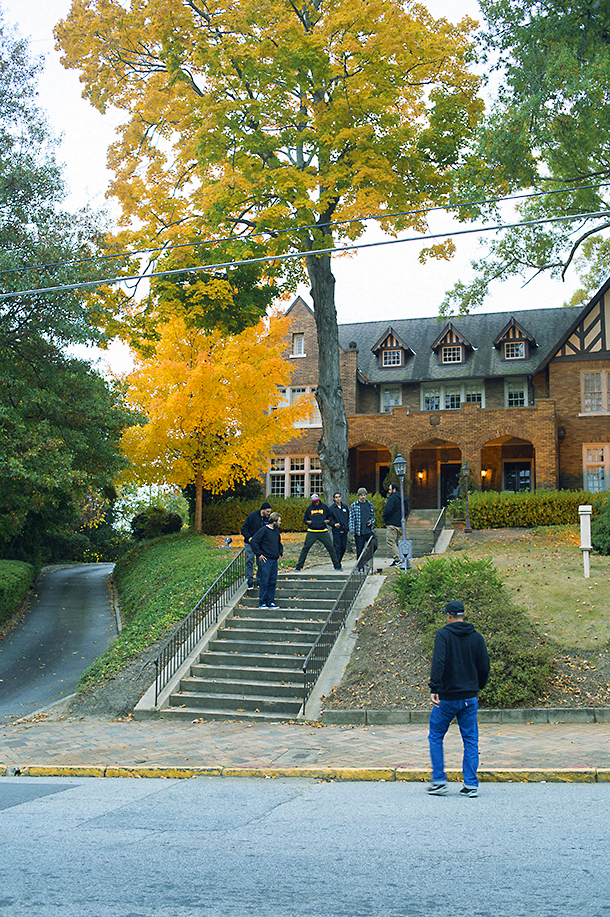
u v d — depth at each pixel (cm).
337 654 1252
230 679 1241
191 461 2619
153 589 1908
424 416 2952
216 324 1991
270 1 1755
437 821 571
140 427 2475
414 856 480
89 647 1759
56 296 1667
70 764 878
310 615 1398
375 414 3025
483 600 1242
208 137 1767
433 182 1986
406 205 1906
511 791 689
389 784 746
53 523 3002
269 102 1770
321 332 2114
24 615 2152
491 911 385
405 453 2966
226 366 2455
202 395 2405
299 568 1677
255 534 1460
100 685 1284
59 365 1847
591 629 1206
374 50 1781
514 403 3281
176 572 1938
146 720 1142
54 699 1323
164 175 1955
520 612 1230
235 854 496
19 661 1622
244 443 2509
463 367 3372
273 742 952
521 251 2647
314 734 993
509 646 1083
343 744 920
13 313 1675
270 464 2958
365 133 1778
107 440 1970
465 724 682
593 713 989
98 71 1994
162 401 2420
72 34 1970
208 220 1775
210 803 666
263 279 2081
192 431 2522
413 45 1830
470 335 3550
